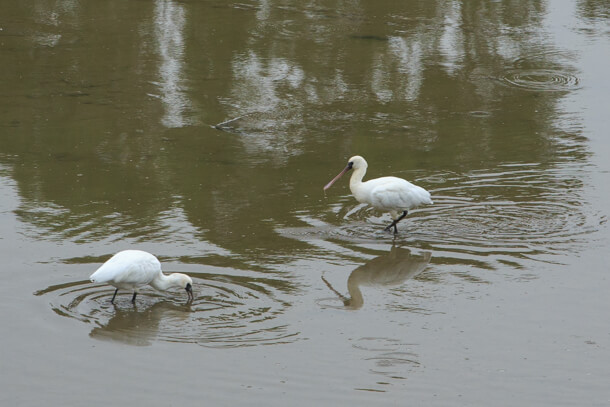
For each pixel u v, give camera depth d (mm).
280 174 18891
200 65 25734
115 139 20562
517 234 15945
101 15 29938
